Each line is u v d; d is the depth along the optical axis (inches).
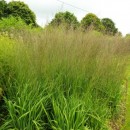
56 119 176.9
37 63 189.5
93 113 195.8
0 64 203.5
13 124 176.6
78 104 182.2
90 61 212.7
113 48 238.2
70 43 205.0
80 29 219.9
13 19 584.4
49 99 189.2
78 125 175.5
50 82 191.6
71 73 201.9
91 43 213.9
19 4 1028.5
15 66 201.0
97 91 216.8
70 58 202.5
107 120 218.7
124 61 249.0
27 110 177.0
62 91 189.9
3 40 237.6
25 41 197.8
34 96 180.5
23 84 186.7
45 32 198.2
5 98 186.5
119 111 258.1
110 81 233.5
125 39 274.4
